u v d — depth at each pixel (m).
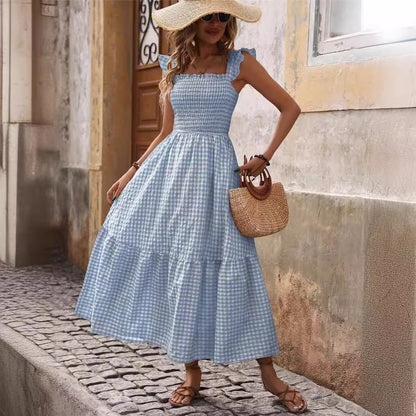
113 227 2.87
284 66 3.38
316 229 3.14
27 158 6.01
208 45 2.76
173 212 2.70
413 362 2.61
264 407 2.85
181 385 2.94
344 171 2.99
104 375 3.23
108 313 2.85
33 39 5.96
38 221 6.11
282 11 3.40
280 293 3.42
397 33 2.69
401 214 2.63
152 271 2.76
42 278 5.58
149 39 5.16
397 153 2.69
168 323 2.72
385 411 2.75
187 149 2.71
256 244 3.61
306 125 3.22
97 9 5.36
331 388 3.07
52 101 6.09
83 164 5.80
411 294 2.60
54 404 3.17
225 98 2.70
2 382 3.82
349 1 3.08
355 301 2.90
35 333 3.93
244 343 2.68
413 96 2.58
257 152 3.63
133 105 5.45
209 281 2.66
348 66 2.91
